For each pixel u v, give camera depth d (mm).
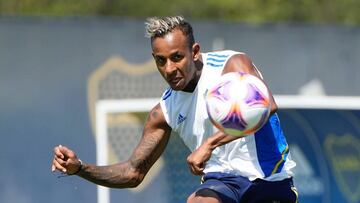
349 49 40219
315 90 39656
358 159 45188
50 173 35781
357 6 74250
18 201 35469
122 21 37188
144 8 71750
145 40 37500
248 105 17109
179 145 41531
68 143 36188
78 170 18578
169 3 71812
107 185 19281
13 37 35594
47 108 35938
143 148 19391
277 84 39156
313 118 44781
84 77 36531
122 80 37094
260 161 18562
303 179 45406
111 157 37688
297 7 73688
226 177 18609
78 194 36062
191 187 41469
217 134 17328
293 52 39406
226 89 17266
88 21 36562
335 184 45531
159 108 19172
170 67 17750
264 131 18531
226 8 70938
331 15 74438
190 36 17969
